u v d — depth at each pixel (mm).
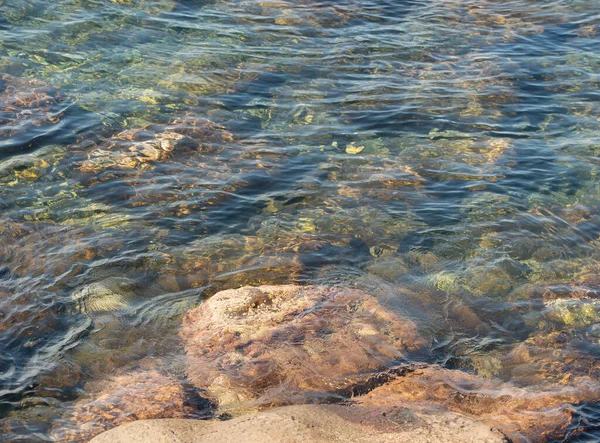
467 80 6348
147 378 3658
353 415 3408
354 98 6004
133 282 4203
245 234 4605
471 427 3336
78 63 6145
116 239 4477
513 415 3545
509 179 5168
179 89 5934
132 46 6473
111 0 7324
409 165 5270
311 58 6555
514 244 4613
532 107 6012
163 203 4785
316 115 5770
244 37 6855
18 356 3729
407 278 4340
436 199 4969
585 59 6816
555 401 3629
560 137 5641
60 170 4969
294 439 3225
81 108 5586
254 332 3861
